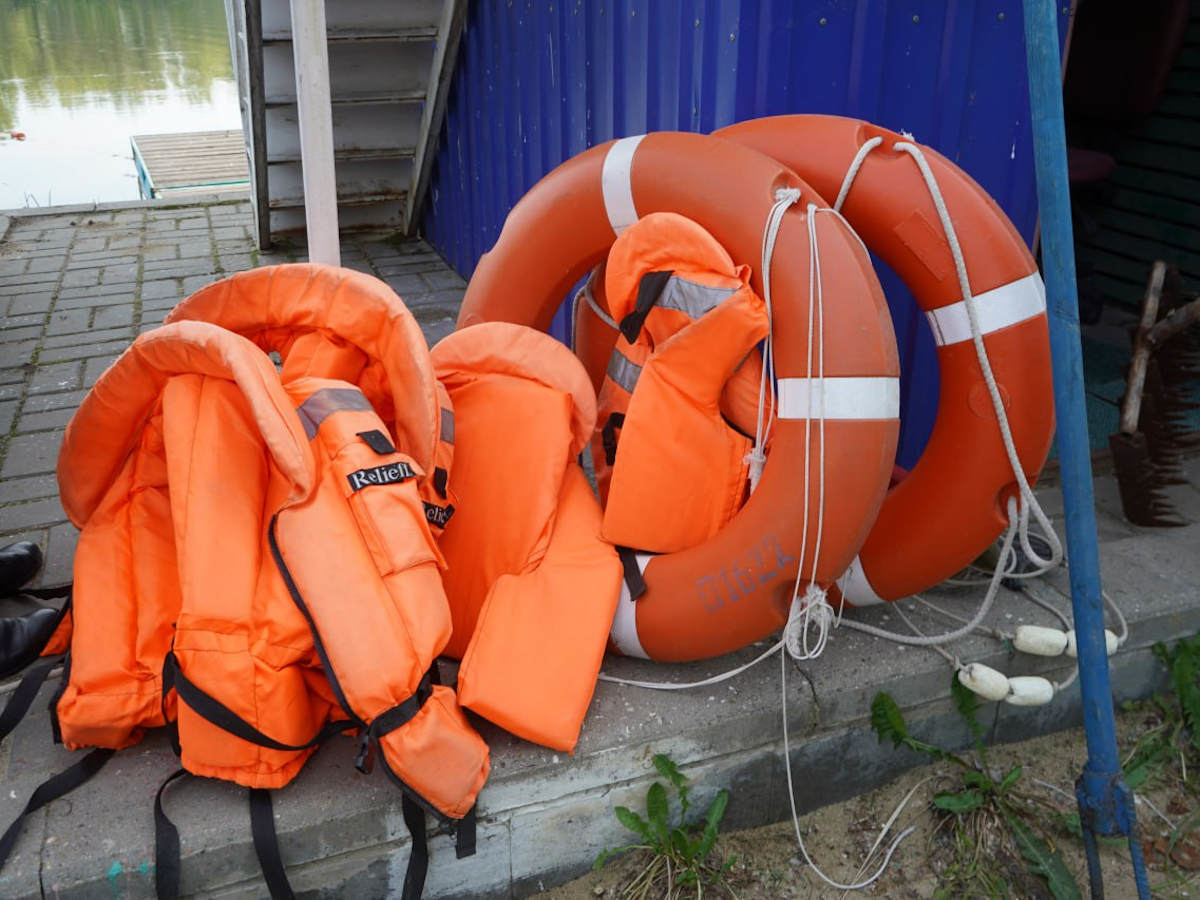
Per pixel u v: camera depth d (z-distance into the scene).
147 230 6.61
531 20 4.18
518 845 2.07
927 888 2.17
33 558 2.65
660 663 2.26
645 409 2.10
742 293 1.96
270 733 1.78
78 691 1.88
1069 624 2.41
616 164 2.25
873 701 2.25
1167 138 4.53
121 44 24.05
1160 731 2.54
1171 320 2.72
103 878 1.76
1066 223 1.79
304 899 1.93
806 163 2.14
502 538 2.17
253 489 1.84
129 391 1.91
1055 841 2.28
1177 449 2.86
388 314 2.02
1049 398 2.07
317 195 2.71
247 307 2.10
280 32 5.18
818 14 2.46
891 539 2.23
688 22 2.71
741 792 2.24
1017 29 2.61
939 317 2.11
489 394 2.28
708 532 2.17
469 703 1.94
